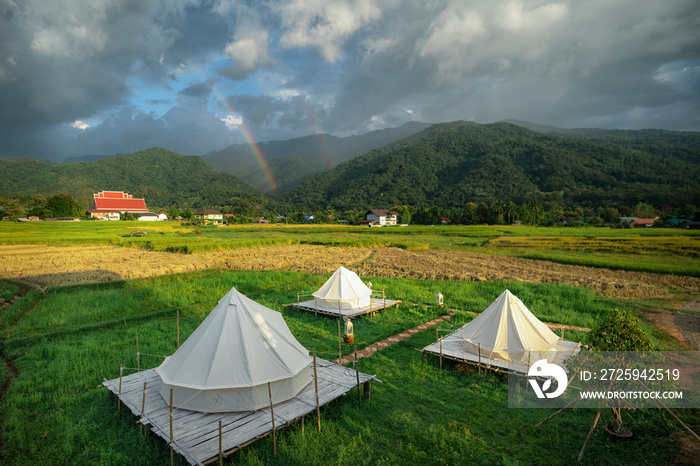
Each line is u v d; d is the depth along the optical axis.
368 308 19.80
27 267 33.38
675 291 25.06
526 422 9.32
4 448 8.47
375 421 9.57
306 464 7.86
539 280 28.62
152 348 14.65
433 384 11.62
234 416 9.16
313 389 10.53
